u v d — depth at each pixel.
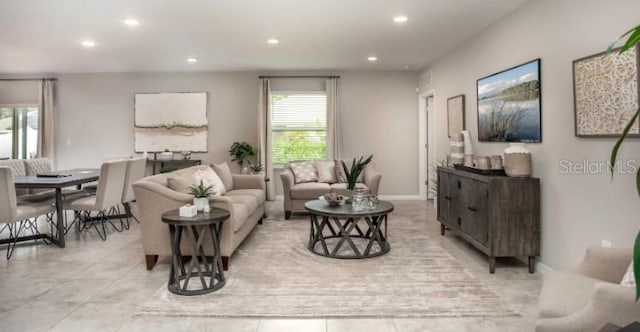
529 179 3.31
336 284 3.08
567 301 1.74
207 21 4.20
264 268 3.47
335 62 6.45
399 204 6.84
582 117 2.80
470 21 4.17
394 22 4.23
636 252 0.90
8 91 7.41
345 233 3.80
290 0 3.59
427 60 6.28
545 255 3.29
